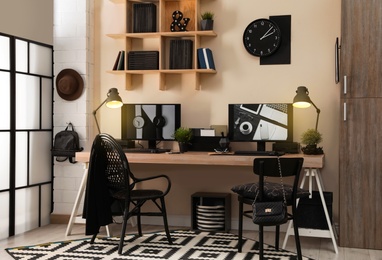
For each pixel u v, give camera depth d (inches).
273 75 195.5
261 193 147.7
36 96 200.7
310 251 166.1
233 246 168.7
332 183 190.5
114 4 209.8
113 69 202.2
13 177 188.1
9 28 217.0
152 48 205.9
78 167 207.0
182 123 203.9
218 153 182.4
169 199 205.3
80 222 187.0
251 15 196.9
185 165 204.1
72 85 203.6
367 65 169.3
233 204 199.0
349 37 170.4
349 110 170.9
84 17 206.1
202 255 157.2
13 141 188.1
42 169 205.0
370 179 169.9
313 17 191.6
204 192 199.9
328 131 190.5
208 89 201.5
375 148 169.3
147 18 201.0
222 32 199.5
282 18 194.1
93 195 165.5
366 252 165.9
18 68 190.4
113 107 196.5
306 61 192.4
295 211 150.6
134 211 162.7
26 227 195.8
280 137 187.5
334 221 190.4
